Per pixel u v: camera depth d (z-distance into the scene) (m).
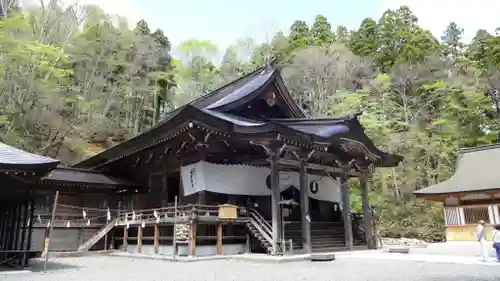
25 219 11.13
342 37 51.66
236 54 55.75
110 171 22.05
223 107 16.84
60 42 33.28
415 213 26.56
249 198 17.00
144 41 44.03
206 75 53.75
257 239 15.25
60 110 29.92
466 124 35.88
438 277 8.12
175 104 49.72
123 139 39.28
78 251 16.83
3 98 25.59
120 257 15.40
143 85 41.56
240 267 10.73
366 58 45.16
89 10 36.50
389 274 8.72
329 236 17.19
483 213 19.09
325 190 19.75
